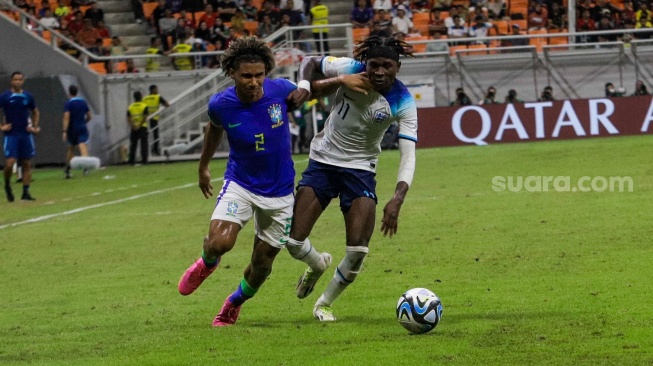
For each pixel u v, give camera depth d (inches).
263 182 546.9
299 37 2284.7
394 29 2336.4
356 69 561.0
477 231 931.3
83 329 589.9
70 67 2178.9
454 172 1485.0
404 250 847.1
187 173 1795.0
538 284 666.2
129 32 2488.9
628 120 1940.2
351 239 562.3
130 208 1295.5
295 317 598.2
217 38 2283.5
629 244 811.4
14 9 2175.2
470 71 2234.3
